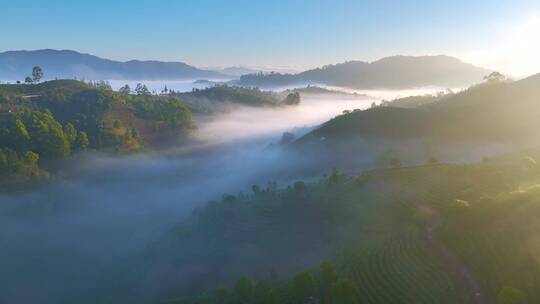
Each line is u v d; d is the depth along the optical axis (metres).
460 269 50.56
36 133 196.88
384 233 70.19
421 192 82.56
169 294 77.38
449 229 59.59
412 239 61.34
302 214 88.81
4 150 177.38
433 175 90.62
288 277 63.81
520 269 46.06
